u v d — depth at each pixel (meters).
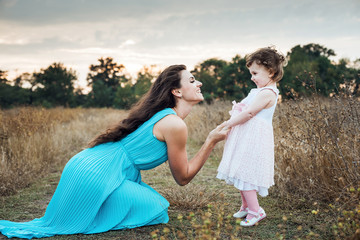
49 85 47.56
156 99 2.81
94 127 11.16
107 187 2.63
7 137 5.77
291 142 3.53
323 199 3.08
